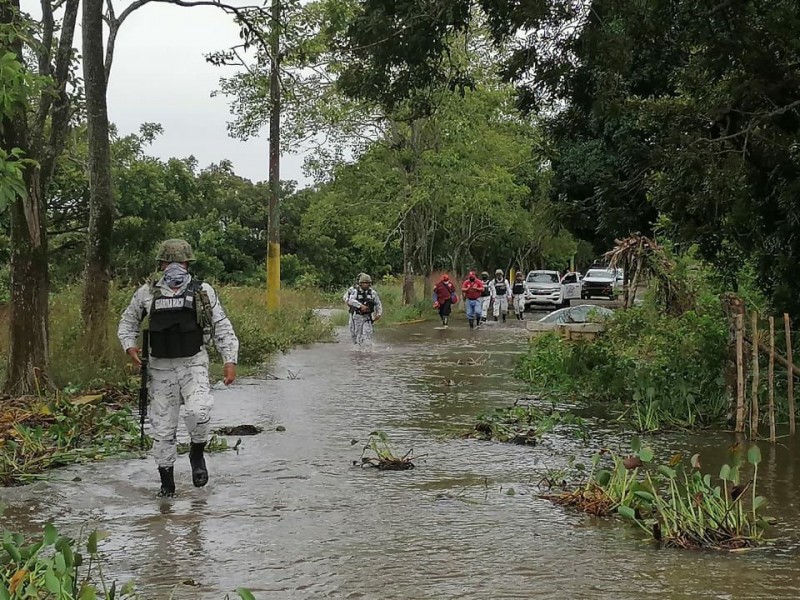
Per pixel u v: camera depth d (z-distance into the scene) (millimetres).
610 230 14992
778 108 11297
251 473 7957
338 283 62094
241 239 55594
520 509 6758
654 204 13938
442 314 30500
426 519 6465
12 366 11461
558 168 20531
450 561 5508
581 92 12383
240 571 5301
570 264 80312
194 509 6734
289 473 7961
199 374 7328
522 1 11172
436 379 15242
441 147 35625
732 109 11586
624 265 17594
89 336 13500
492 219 42875
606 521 6441
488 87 33781
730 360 10336
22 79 6055
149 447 9070
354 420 10859
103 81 13805
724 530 6074
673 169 11680
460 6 12336
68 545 4801
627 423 10711
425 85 13562
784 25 11102
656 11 11211
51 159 12445
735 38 11266
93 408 10031
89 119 13750
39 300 11555
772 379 9633
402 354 20156
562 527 6281
